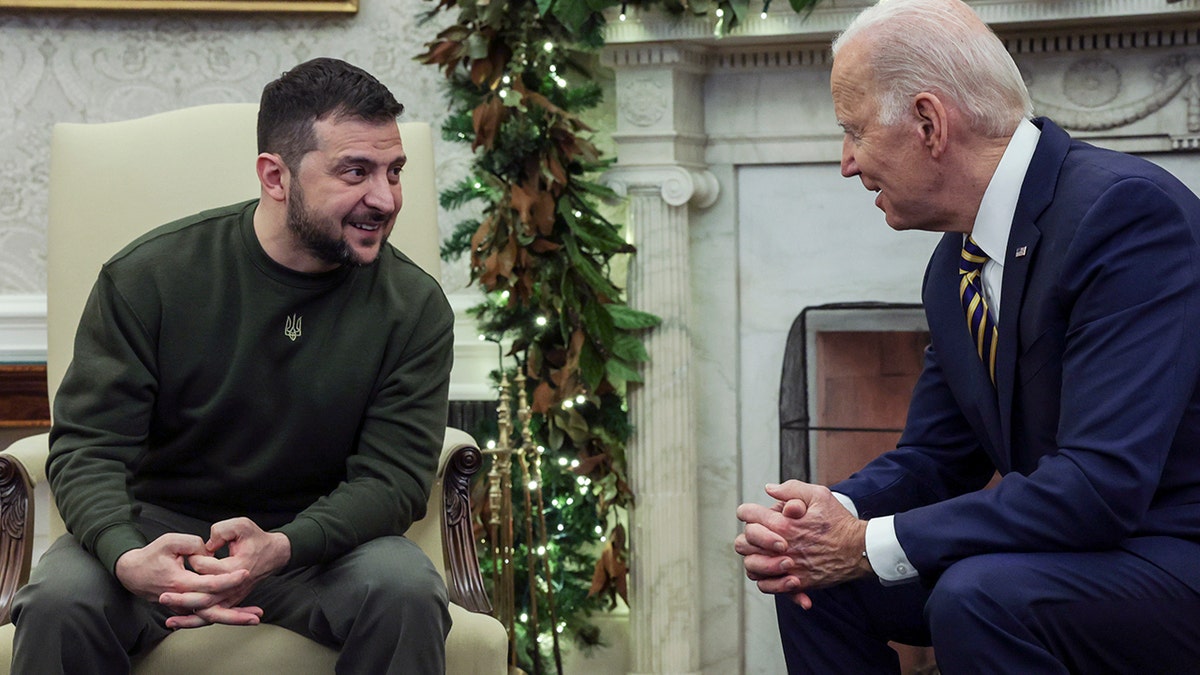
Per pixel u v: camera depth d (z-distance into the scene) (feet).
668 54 9.64
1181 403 5.31
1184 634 5.35
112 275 6.38
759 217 10.14
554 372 9.74
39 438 7.17
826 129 9.91
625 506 10.10
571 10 9.17
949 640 5.32
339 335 6.49
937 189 5.93
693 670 10.08
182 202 7.75
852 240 10.01
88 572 5.78
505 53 9.53
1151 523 5.54
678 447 9.96
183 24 10.83
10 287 10.94
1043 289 5.67
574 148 9.54
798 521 5.72
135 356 6.31
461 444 7.05
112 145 7.80
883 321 9.96
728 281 10.18
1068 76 9.41
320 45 10.80
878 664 6.19
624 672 10.47
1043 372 5.73
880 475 6.54
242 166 7.88
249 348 6.38
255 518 6.64
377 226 6.23
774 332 10.17
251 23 10.81
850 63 5.98
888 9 5.97
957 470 6.63
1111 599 5.30
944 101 5.79
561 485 9.84
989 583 5.29
